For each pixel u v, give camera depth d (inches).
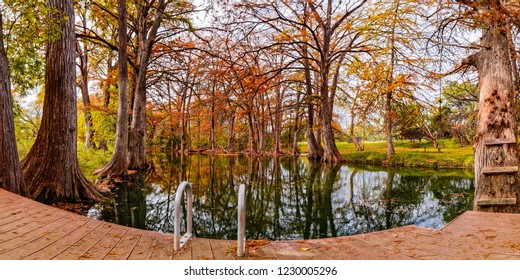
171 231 276.8
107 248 149.1
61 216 202.1
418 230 179.5
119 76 541.3
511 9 226.2
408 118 797.9
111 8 636.7
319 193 449.4
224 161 1038.4
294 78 1134.4
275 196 430.9
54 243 151.3
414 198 403.5
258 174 665.6
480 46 265.7
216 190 476.4
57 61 328.8
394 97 768.3
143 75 684.7
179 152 1704.0
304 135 1964.8
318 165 855.1
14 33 323.9
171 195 435.2
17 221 181.0
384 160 834.8
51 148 327.0
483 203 243.3
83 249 145.7
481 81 270.4
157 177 604.4
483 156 254.8
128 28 790.5
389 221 302.2
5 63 264.8
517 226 177.2
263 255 145.5
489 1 234.7
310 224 297.3
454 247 148.9
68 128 335.6
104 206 346.6
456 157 749.3
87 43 789.9
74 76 342.0
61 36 328.5
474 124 704.4
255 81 741.3
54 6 323.9
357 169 742.5
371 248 154.1
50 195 320.5
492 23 241.6
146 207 362.6
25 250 138.9
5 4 292.0
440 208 348.2
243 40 704.4
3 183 257.9
